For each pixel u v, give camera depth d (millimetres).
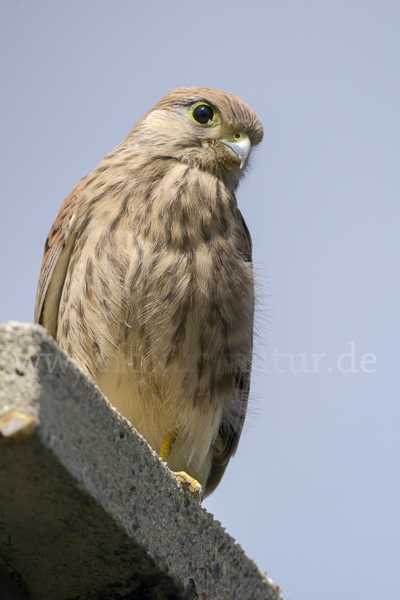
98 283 8227
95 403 4598
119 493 4754
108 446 4703
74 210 8844
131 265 8180
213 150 9578
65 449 4121
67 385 4270
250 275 8922
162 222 8461
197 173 9227
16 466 4094
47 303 9289
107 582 5316
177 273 8281
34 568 5215
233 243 8875
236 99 9906
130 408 8633
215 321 8461
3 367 3920
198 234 8578
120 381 8398
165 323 8203
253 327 9422
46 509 4535
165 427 8844
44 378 4008
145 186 8773
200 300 8328
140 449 5133
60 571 5238
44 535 4832
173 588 5391
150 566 5129
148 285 8164
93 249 8383
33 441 3832
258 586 6270
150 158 9234
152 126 9719
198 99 9750
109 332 8188
